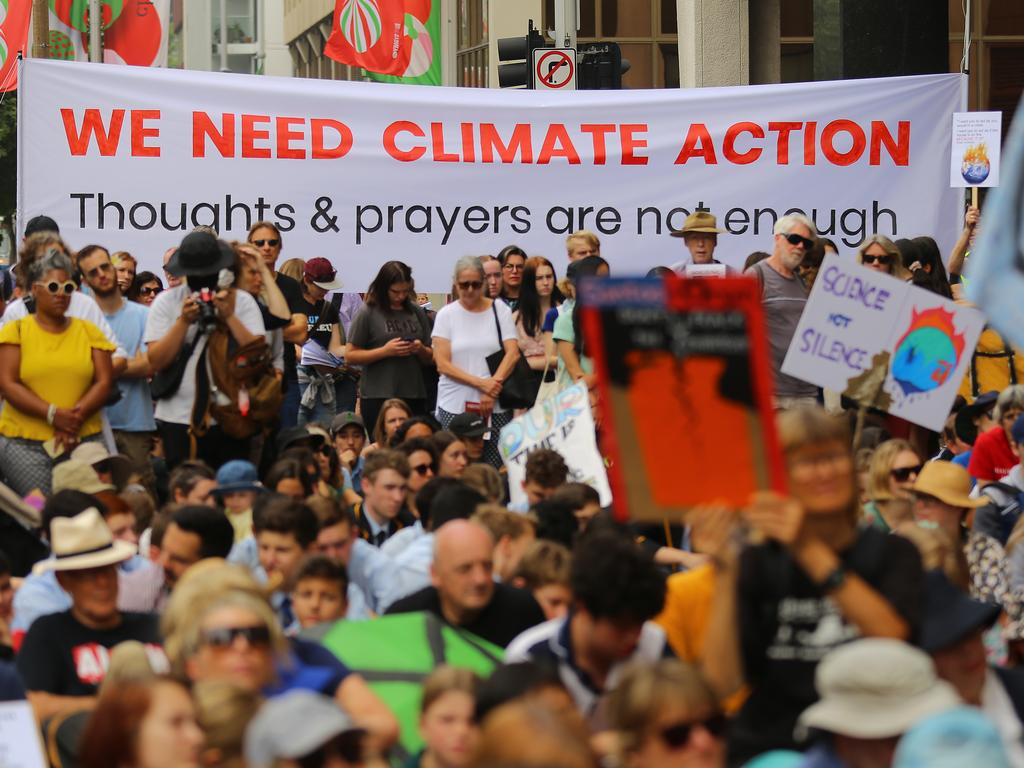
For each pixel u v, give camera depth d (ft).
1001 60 157.38
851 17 89.81
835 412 60.75
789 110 77.97
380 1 124.06
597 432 65.41
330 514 40.98
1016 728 28.04
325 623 33.04
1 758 27.99
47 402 57.88
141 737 25.36
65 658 36.37
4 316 61.46
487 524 40.16
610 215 77.61
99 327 60.23
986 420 60.54
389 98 76.18
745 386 24.48
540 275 75.36
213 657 28.78
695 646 31.42
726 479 24.68
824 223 78.48
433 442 54.08
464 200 76.89
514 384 71.82
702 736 24.17
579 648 29.89
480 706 25.66
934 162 78.64
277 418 61.93
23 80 73.92
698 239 73.20
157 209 74.95
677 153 77.71
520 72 97.30
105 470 56.03
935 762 20.62
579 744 20.89
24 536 52.13
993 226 23.41
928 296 49.55
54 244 61.57
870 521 47.57
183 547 40.57
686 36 135.74
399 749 29.66
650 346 24.56
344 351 76.54
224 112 75.10
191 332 60.75
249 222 75.61
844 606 26.23
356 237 76.48
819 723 23.56
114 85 74.43
